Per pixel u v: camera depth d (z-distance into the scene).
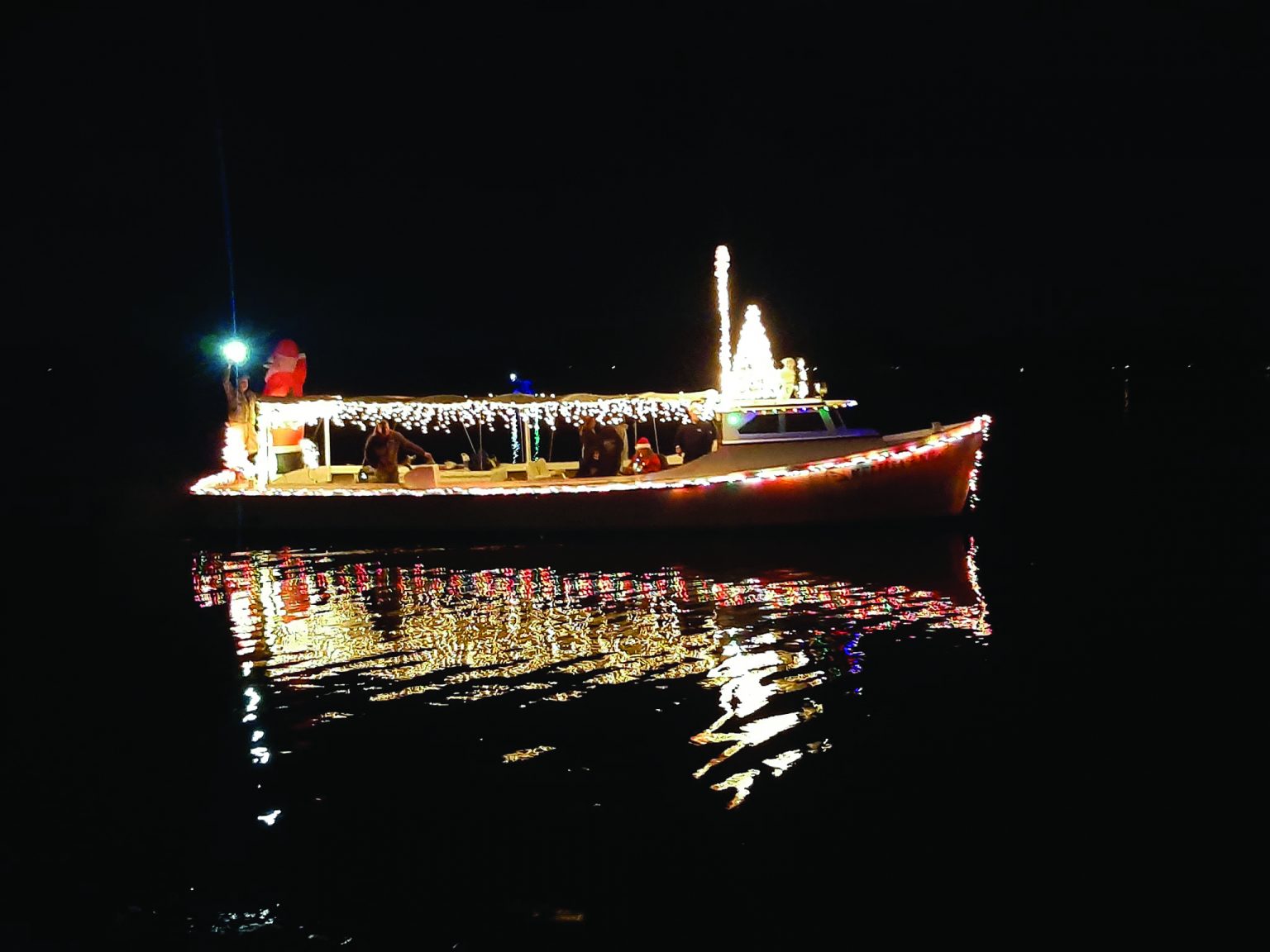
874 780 8.63
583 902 7.14
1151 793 8.34
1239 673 10.98
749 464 20.27
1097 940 6.65
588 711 10.27
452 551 19.81
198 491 22.09
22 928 7.03
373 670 11.80
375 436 22.44
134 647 13.22
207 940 6.86
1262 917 6.82
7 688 11.61
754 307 21.08
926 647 12.15
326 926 6.99
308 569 18.45
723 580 16.17
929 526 20.12
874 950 6.60
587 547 19.72
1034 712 10.04
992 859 7.53
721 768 8.95
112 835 8.15
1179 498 23.89
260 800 8.61
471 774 8.92
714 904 7.10
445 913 7.08
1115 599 14.16
